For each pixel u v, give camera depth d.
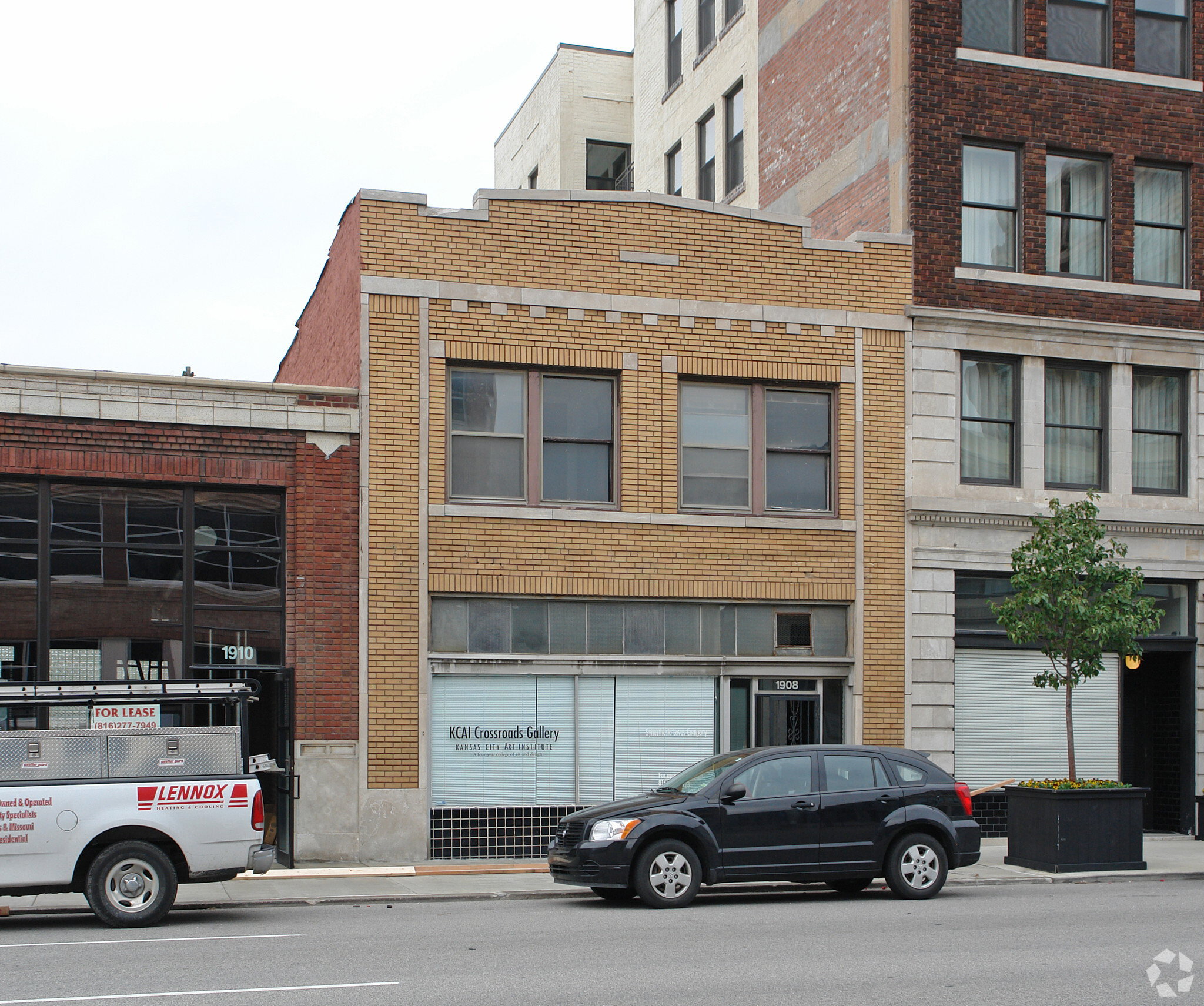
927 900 14.59
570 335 19.16
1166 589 21.64
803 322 20.06
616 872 13.75
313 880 16.42
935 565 20.28
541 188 35.88
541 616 18.91
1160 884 16.39
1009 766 20.55
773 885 15.97
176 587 17.69
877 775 14.73
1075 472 21.41
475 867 17.48
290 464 18.11
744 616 19.66
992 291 20.97
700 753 19.31
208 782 12.91
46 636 17.03
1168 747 21.88
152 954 10.77
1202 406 21.88
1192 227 22.27
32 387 17.05
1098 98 21.89
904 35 21.28
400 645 18.12
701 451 19.81
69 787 12.46
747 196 27.55
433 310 18.64
